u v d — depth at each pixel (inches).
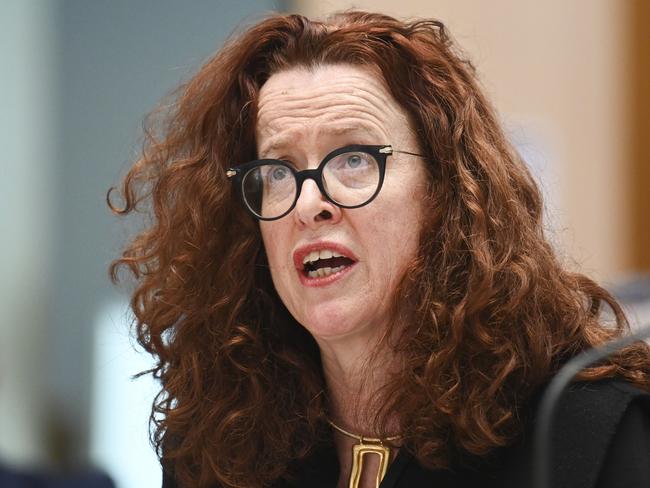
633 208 532.7
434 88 224.1
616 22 537.6
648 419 208.5
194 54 482.9
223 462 233.3
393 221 216.7
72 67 492.4
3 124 489.4
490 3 504.7
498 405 209.0
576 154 524.4
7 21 492.1
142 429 446.9
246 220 235.8
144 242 252.8
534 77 516.7
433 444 209.5
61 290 482.0
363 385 224.5
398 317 218.5
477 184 220.4
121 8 492.1
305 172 216.5
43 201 490.3
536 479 157.4
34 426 471.2
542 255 222.4
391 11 474.0
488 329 211.2
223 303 236.7
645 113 534.0
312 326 218.2
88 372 468.4
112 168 487.2
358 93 219.5
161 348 246.1
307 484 231.0
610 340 220.7
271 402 234.7
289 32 231.0
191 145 247.1
